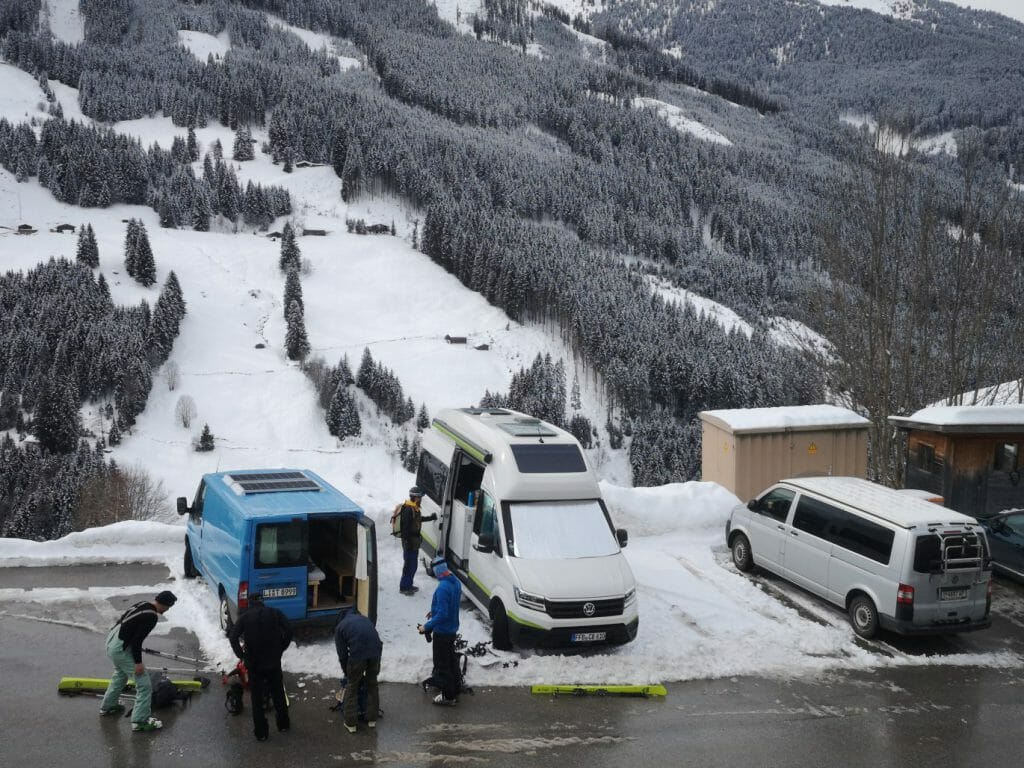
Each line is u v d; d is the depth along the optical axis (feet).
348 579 38.65
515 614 36.19
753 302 632.38
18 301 444.96
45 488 285.43
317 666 34.58
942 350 71.77
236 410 406.62
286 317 492.13
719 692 33.81
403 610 41.11
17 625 37.35
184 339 457.68
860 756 28.76
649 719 31.12
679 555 51.57
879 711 32.50
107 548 47.65
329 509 36.68
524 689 33.40
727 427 59.00
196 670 33.47
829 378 75.66
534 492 40.22
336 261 595.47
